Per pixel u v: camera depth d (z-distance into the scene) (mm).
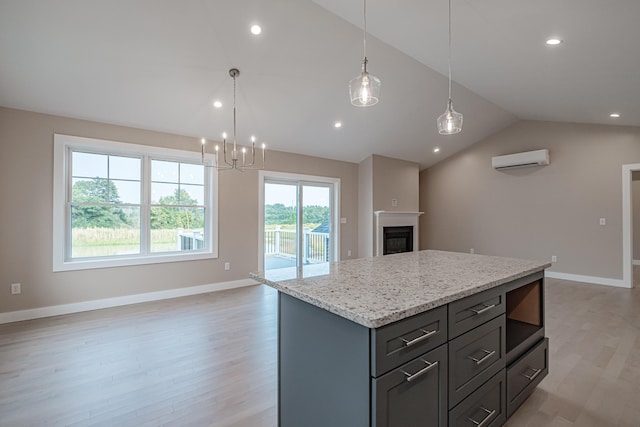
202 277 4652
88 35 2793
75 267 3723
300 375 1447
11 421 1787
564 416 1861
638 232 7176
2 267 3355
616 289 4816
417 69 4059
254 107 4168
